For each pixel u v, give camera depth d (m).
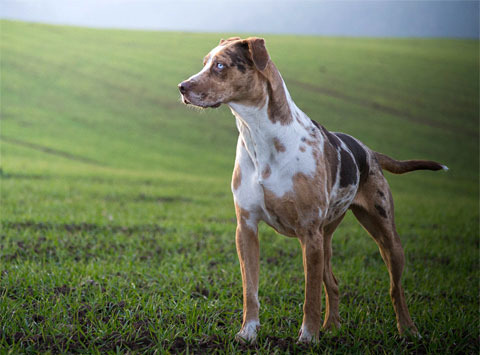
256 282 4.33
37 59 41.03
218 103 3.96
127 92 38.06
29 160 22.12
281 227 4.34
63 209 10.95
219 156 29.62
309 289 4.18
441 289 6.78
